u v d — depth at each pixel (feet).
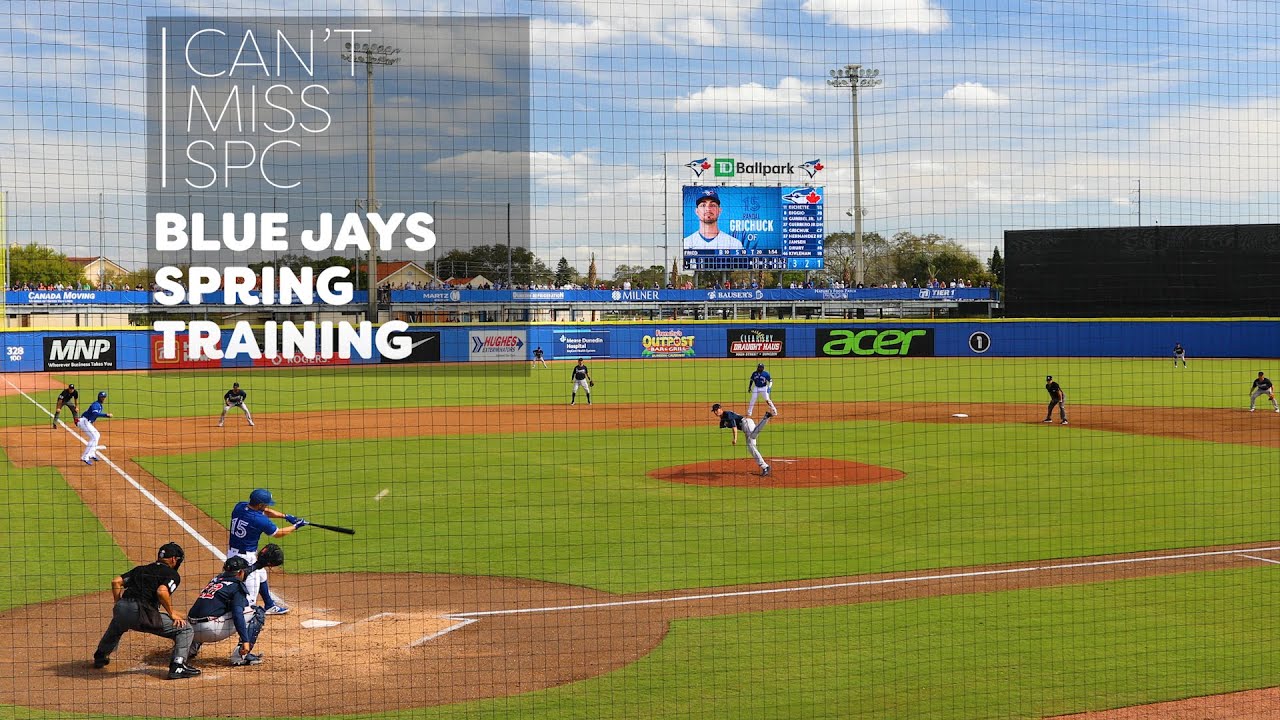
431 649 34.94
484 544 50.11
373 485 67.31
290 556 47.83
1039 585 42.70
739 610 39.32
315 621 38.09
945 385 152.35
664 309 229.04
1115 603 40.09
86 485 67.82
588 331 210.18
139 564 46.96
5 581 43.83
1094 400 128.16
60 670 32.94
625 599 40.78
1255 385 112.37
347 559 47.24
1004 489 65.10
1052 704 29.96
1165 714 29.32
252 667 33.14
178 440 92.53
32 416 113.09
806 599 40.75
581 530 53.26
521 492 64.39
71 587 43.04
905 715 29.14
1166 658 33.86
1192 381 154.71
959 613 38.78
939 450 84.07
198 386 154.92
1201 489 65.00
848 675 32.30
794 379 165.27
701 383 157.99
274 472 73.15
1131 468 73.72
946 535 51.88
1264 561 46.68
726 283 225.35
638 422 107.65
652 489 65.46
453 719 28.78
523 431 99.50
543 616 38.63
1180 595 41.16
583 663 33.45
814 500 61.52
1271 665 33.30
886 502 60.80
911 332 207.21
